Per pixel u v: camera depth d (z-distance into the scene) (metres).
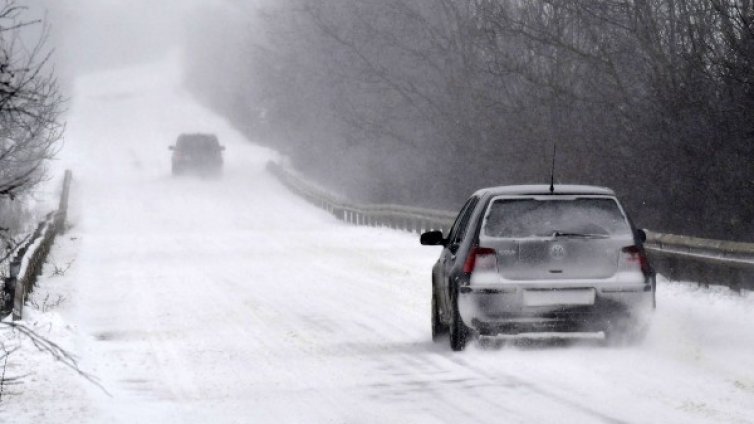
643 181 89.25
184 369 37.41
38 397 31.62
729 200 81.62
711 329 42.75
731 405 27.59
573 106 110.75
